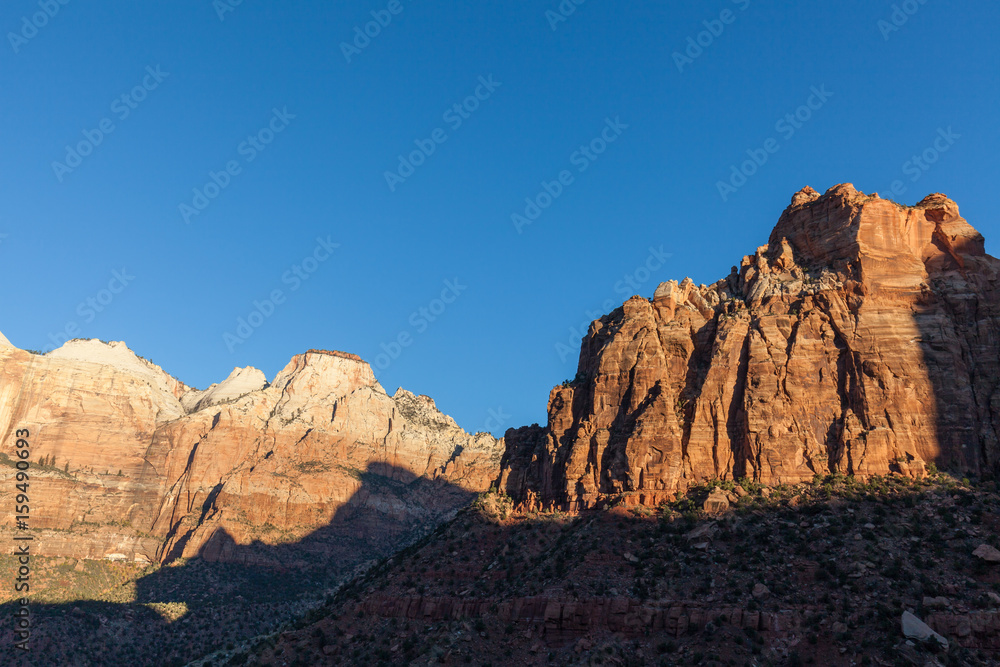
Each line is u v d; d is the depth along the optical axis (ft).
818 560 293.02
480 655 293.64
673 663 264.11
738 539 316.60
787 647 260.42
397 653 312.91
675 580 300.40
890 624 255.70
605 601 294.87
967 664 239.71
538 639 296.51
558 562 331.98
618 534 335.47
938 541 291.38
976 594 262.88
